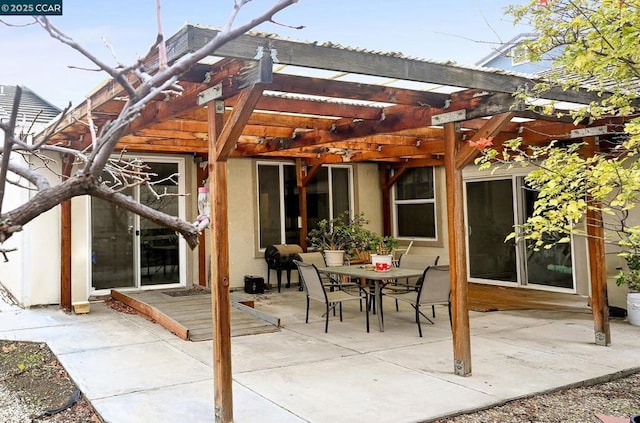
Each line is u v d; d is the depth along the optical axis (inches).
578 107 179.2
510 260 350.6
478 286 361.4
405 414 134.5
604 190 131.0
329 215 402.0
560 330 231.8
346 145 293.1
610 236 147.1
